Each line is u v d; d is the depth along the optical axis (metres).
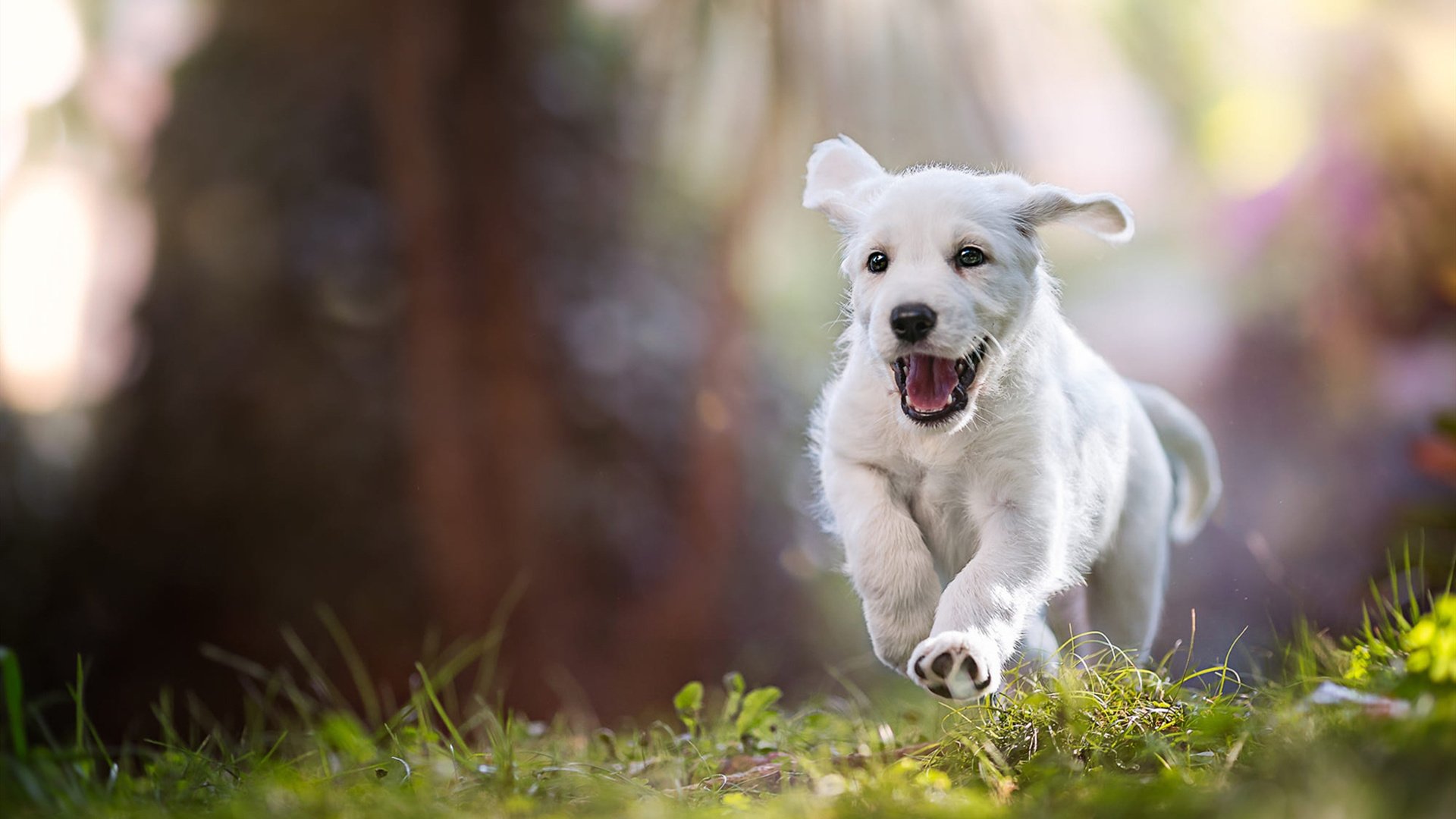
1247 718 4.60
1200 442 7.18
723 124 16.19
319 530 15.31
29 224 19.48
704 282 16.45
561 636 14.63
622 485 15.69
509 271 15.06
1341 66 18.31
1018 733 4.91
